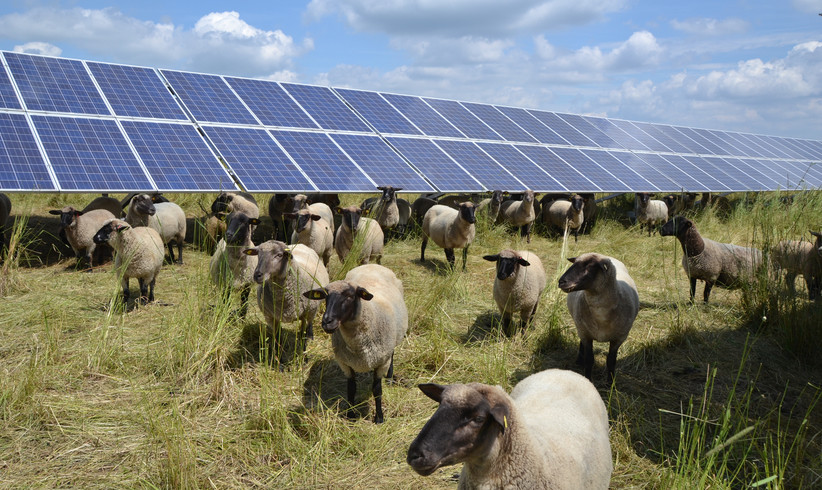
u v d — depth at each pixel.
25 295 7.94
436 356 6.31
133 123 11.38
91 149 10.06
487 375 5.84
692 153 21.31
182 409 5.09
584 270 5.49
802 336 6.75
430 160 13.80
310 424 4.80
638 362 6.46
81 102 11.55
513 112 19.73
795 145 28.56
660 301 8.97
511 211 14.30
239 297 7.23
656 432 4.97
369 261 10.00
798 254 8.11
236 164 10.98
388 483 4.19
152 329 6.90
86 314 7.33
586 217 15.86
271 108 14.11
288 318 6.10
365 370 5.07
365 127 14.71
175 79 14.01
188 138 11.45
